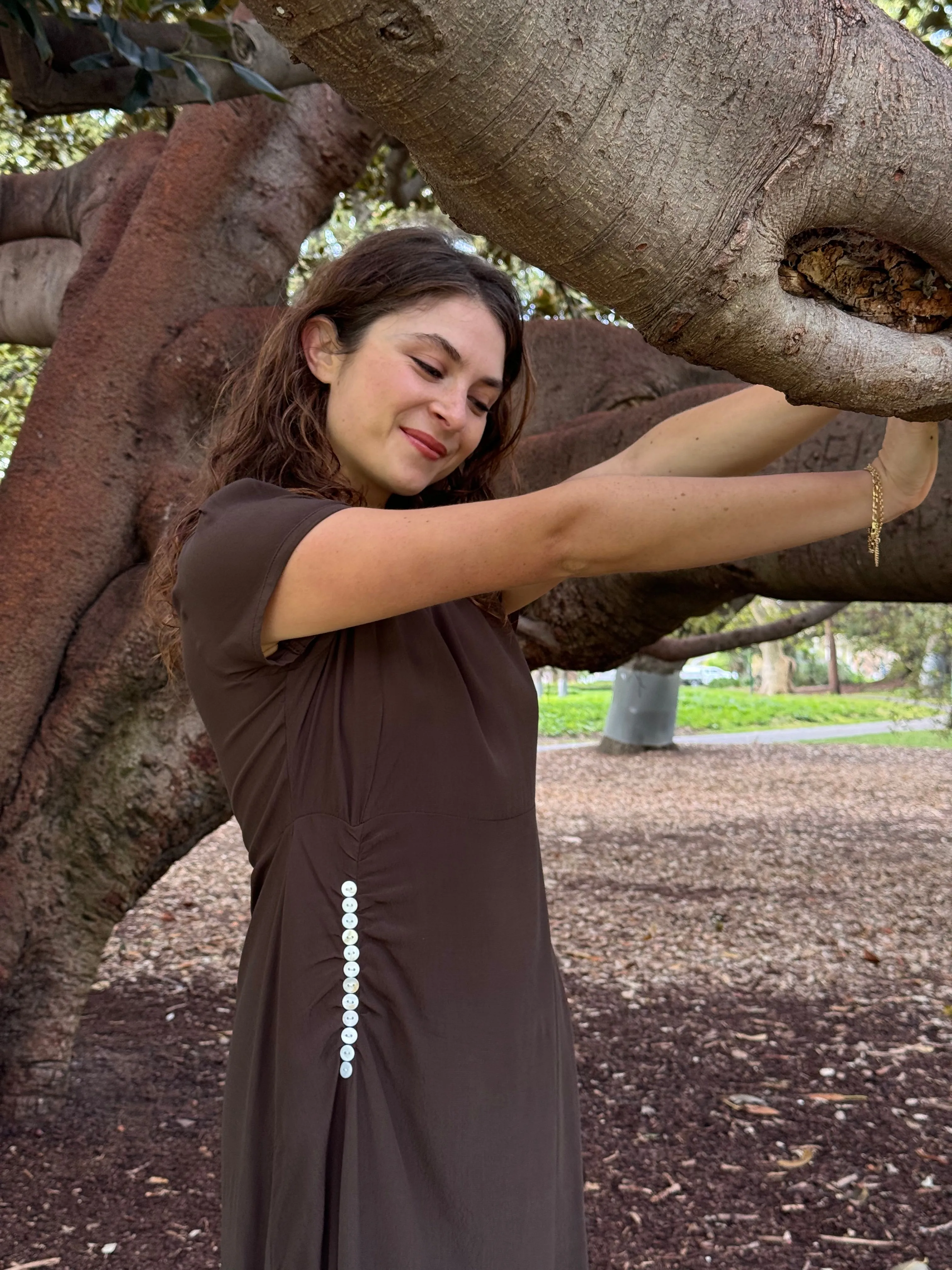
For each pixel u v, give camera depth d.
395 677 1.23
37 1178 3.02
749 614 18.53
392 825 1.21
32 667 3.23
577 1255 1.38
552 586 1.47
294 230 3.66
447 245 1.36
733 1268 2.67
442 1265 1.16
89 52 2.54
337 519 1.16
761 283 0.94
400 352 1.30
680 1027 4.50
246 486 1.27
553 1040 1.29
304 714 1.23
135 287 3.41
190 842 3.46
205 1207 2.90
